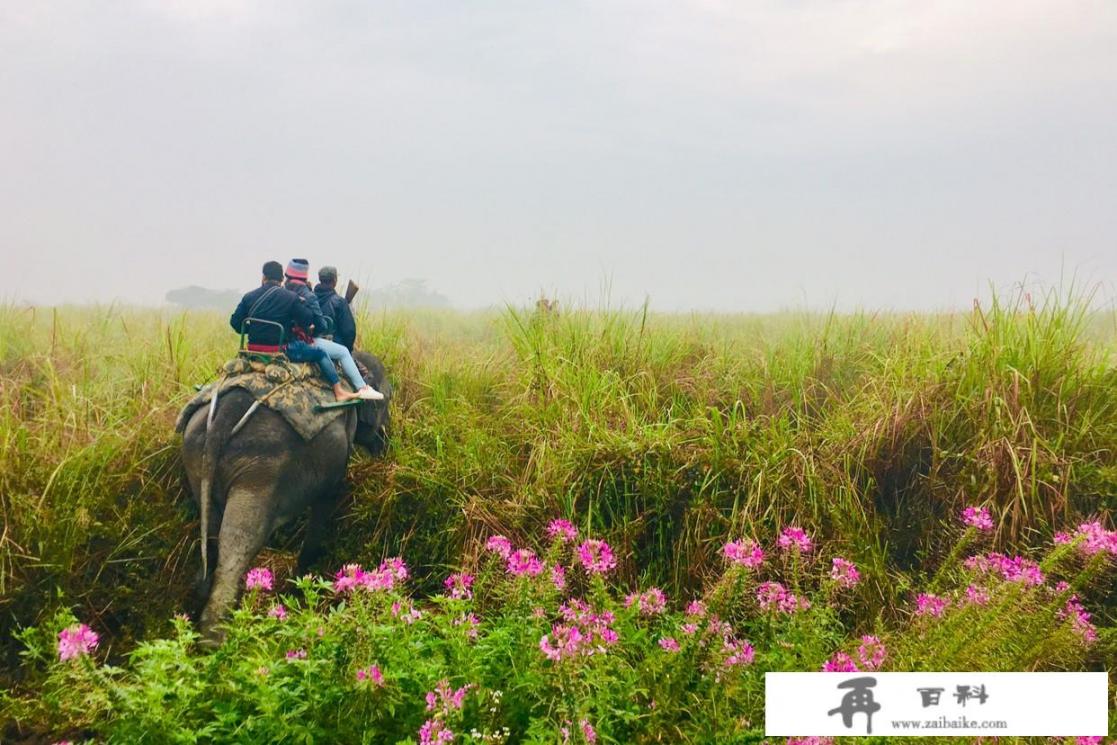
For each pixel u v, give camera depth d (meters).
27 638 3.80
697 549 5.18
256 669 3.27
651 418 6.29
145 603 4.98
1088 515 4.93
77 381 6.51
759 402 6.45
